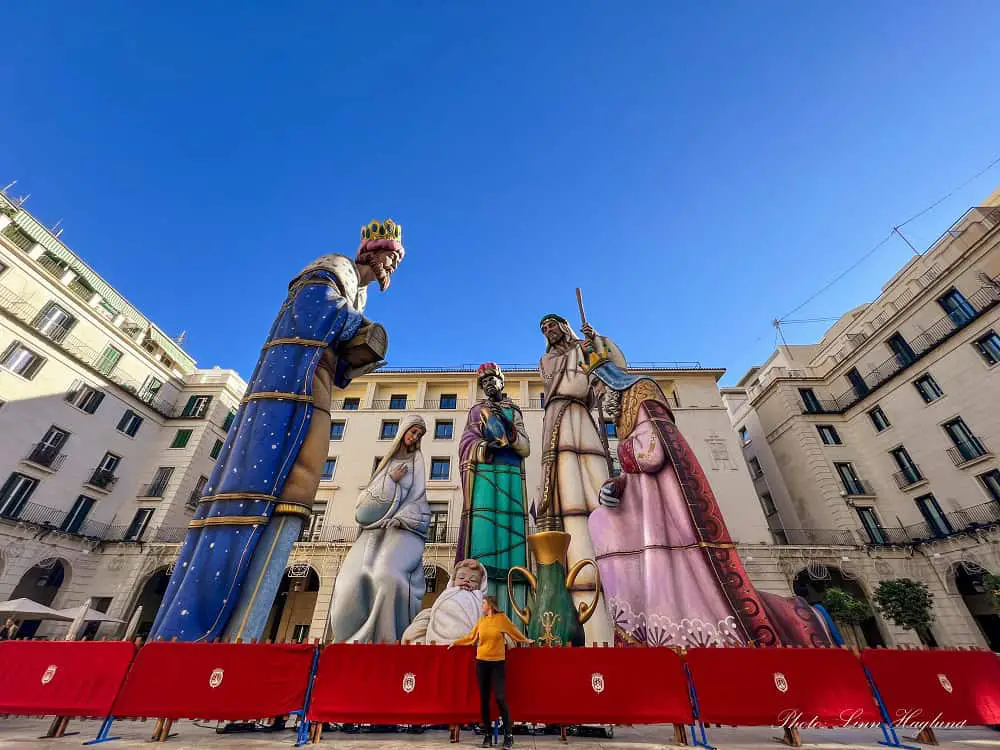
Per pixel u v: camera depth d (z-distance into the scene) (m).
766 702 4.05
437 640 4.76
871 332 23.66
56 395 21.48
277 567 4.91
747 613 4.63
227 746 3.69
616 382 6.65
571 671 4.15
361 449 24.97
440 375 27.64
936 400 20.52
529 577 5.80
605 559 5.62
